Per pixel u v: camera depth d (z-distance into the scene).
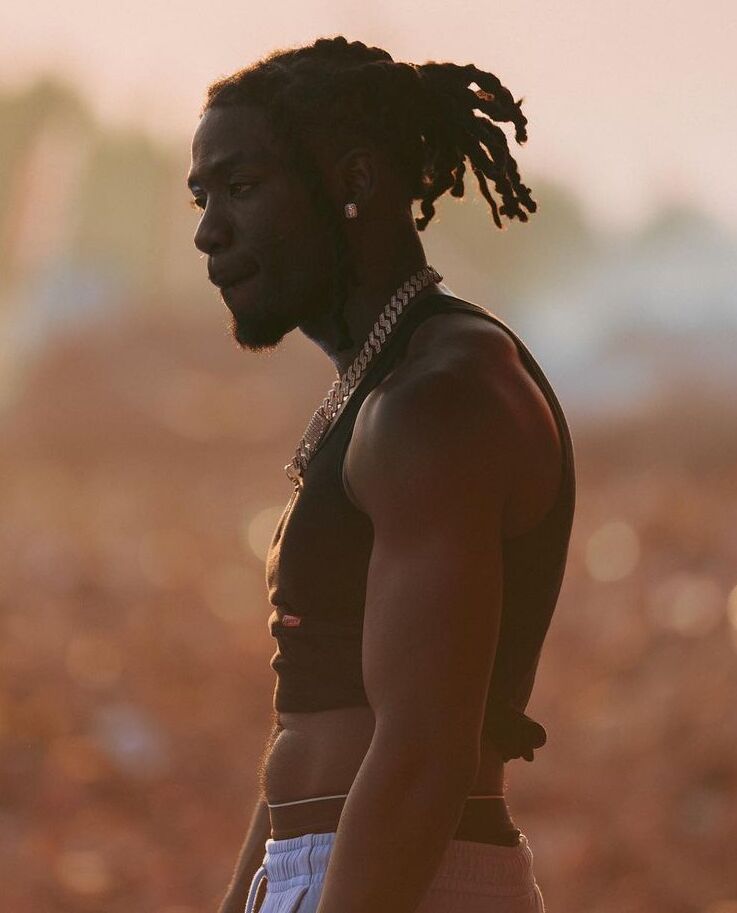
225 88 4.09
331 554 3.88
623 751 14.09
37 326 63.22
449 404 3.64
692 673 16.22
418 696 3.51
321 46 4.18
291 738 4.08
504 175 4.30
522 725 3.99
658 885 11.42
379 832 3.49
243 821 13.21
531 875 4.09
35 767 13.40
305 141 4.00
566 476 3.94
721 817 12.24
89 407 56.19
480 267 68.50
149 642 18.50
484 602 3.57
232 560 28.25
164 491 43.62
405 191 4.14
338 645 3.93
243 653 18.53
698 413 46.59
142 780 13.54
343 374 4.14
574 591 22.55
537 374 4.02
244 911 4.65
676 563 23.47
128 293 66.31
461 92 4.27
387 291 4.09
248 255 4.02
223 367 60.28
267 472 49.50
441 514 3.58
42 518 33.88
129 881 11.55
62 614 20.17
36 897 11.12
